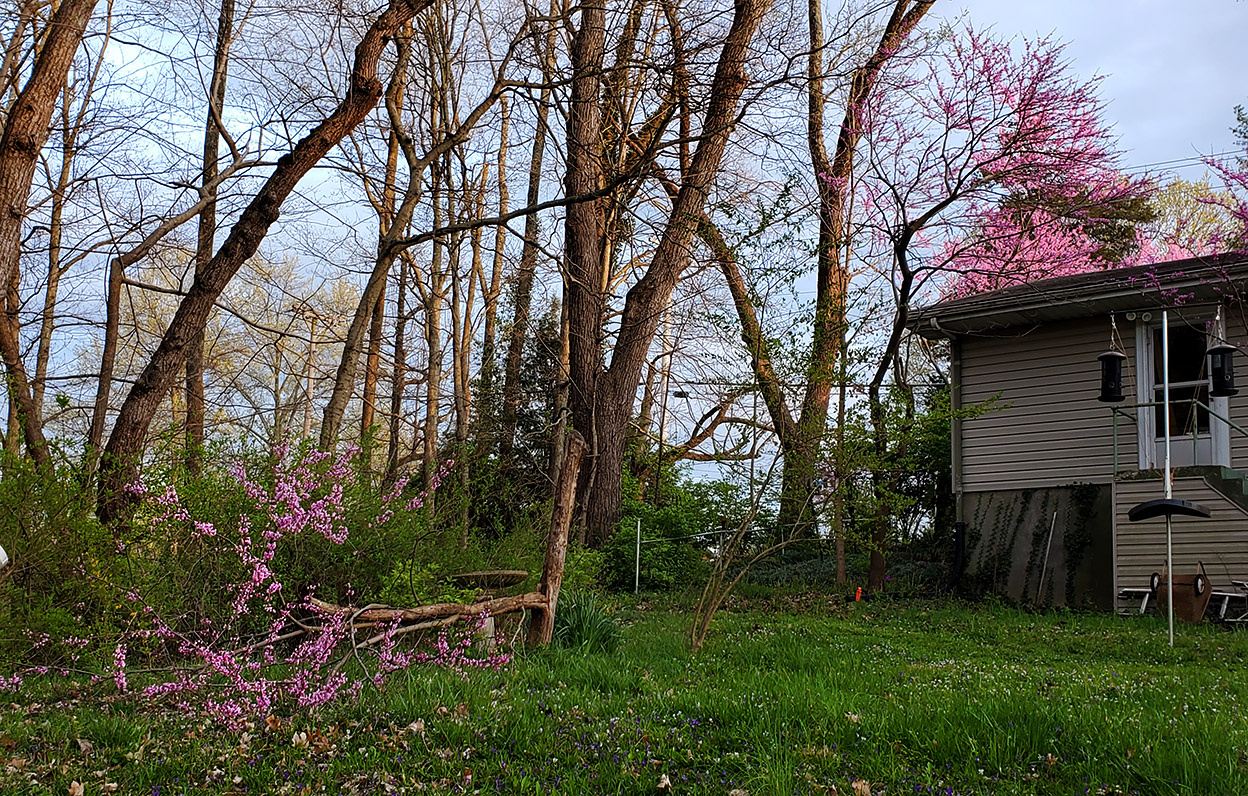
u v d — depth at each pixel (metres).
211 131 18.06
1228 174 20.28
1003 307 17.83
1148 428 17.09
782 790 5.03
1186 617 14.84
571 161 19.72
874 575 18.91
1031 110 19.56
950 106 19.95
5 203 10.57
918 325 19.16
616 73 18.91
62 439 9.29
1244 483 14.99
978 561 18.58
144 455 10.81
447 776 5.47
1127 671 10.02
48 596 8.40
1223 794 4.86
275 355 28.19
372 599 9.79
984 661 10.82
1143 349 17.36
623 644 10.80
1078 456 17.80
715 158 18.83
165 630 7.62
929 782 5.18
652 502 23.73
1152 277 16.28
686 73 16.42
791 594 19.02
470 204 22.45
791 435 17.69
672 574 19.61
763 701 7.07
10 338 11.70
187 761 5.77
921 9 20.66
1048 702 6.94
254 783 5.43
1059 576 17.52
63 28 10.86
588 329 20.86
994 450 18.83
